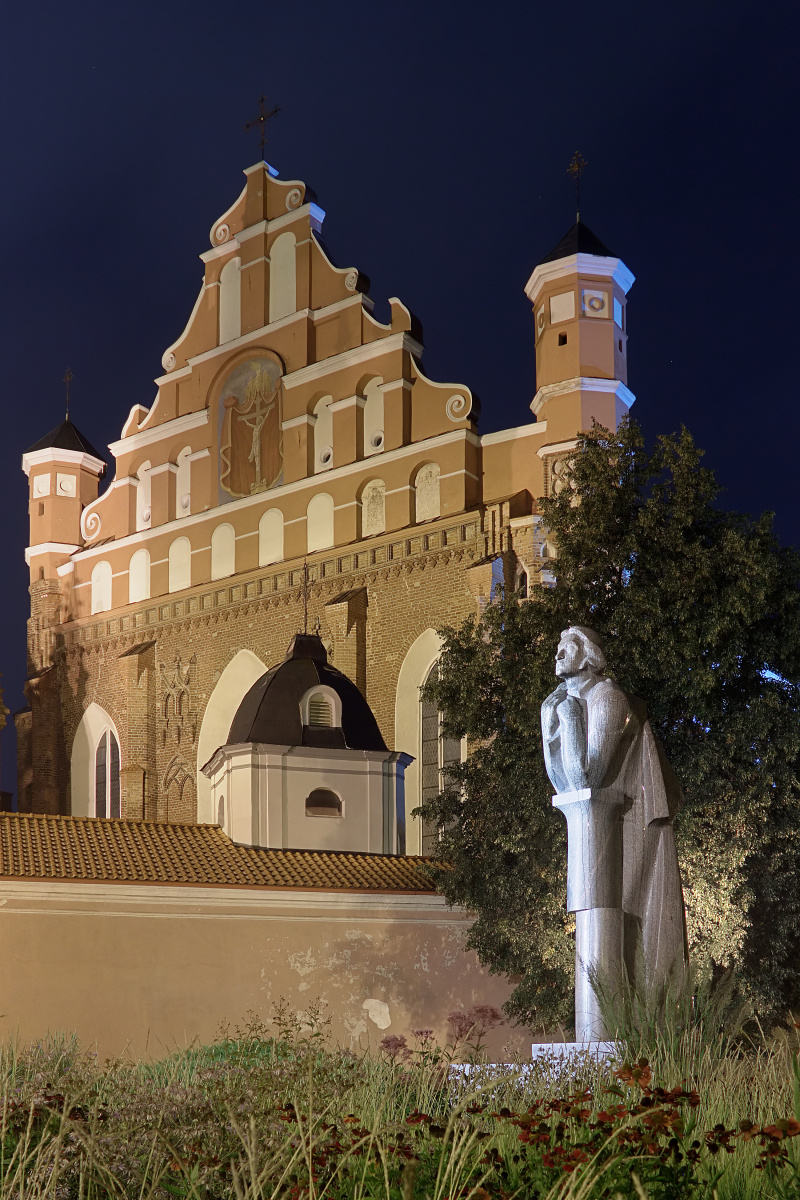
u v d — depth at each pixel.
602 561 23.80
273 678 36.16
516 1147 7.68
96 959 27.05
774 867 23.53
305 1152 7.27
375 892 29.22
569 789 12.51
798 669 23.84
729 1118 8.11
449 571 38.28
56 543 50.25
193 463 46.97
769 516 23.95
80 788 47.16
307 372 43.69
